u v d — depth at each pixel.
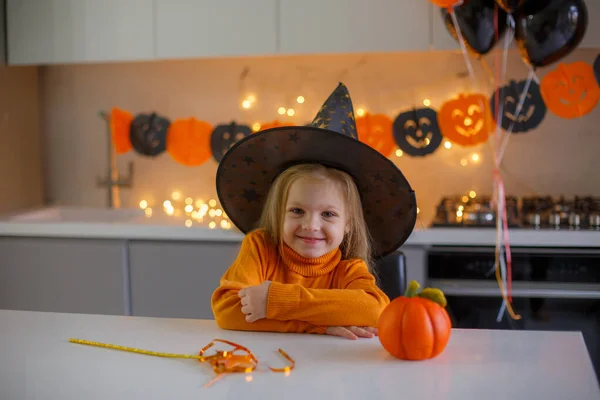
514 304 2.79
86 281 3.03
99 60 3.19
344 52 3.02
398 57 3.35
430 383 1.13
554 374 1.17
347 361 1.24
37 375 1.18
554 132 3.30
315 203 1.55
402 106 3.37
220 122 3.53
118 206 3.62
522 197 3.34
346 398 1.07
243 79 3.49
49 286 3.06
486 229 2.83
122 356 1.27
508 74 3.27
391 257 1.92
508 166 3.34
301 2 3.03
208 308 2.97
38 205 3.66
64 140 3.66
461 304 2.83
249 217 1.80
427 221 3.22
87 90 3.62
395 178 1.57
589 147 3.29
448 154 3.37
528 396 1.07
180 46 3.13
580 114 2.94
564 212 2.96
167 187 3.59
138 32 3.15
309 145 1.54
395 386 1.12
